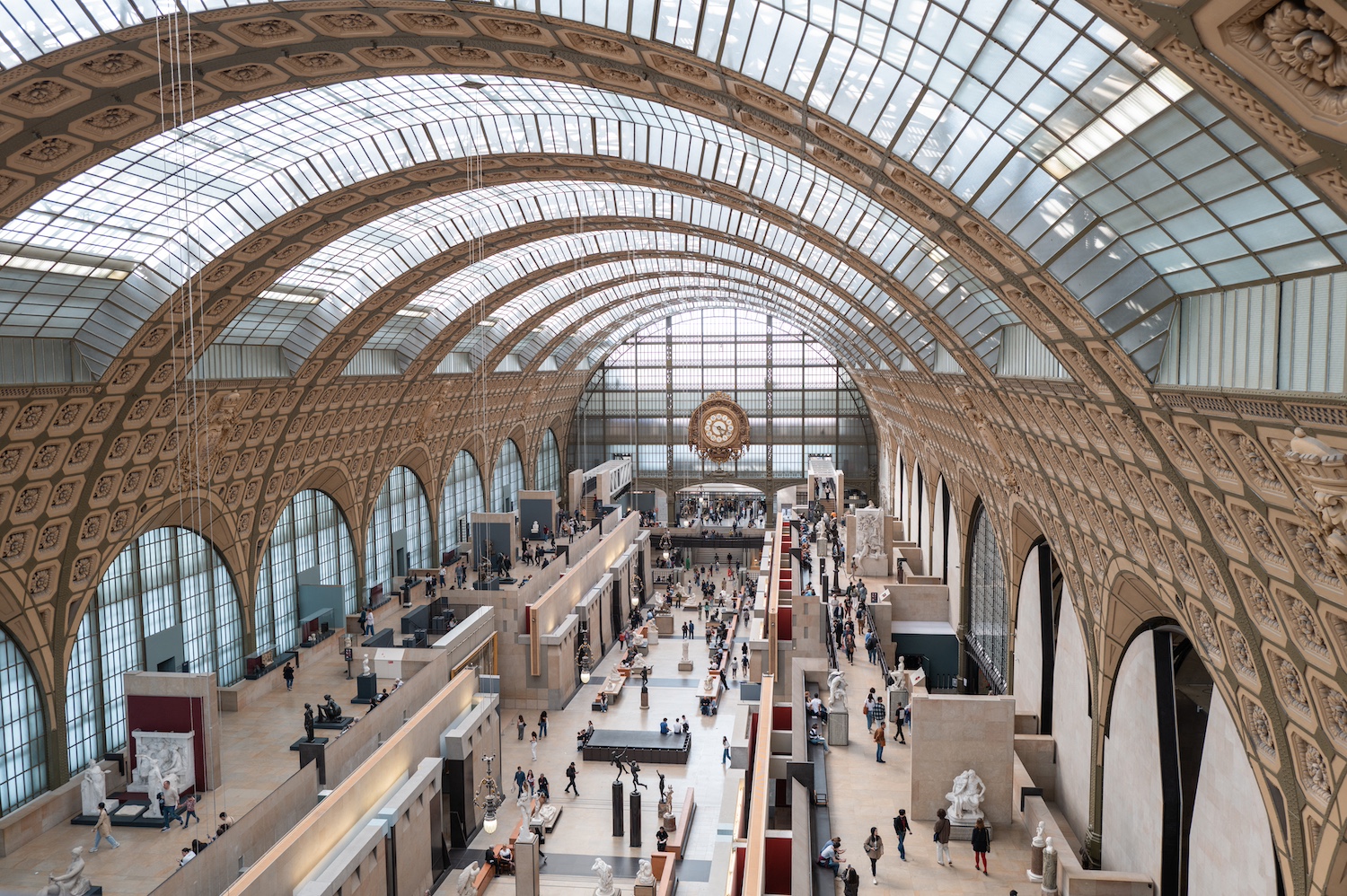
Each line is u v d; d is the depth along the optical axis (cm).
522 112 2852
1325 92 796
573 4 1633
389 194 3222
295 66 2123
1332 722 1376
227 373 3759
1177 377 1452
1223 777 1961
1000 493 3366
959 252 1889
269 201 3003
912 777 2502
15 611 2989
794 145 1898
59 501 3067
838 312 4522
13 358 2847
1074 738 2847
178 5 1770
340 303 4075
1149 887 2142
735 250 4659
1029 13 1164
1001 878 2195
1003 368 2467
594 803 3959
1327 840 1462
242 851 2589
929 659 4697
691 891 3238
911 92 1491
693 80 1762
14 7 1752
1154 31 859
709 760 4406
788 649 3925
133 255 2958
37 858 2761
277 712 3897
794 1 1494
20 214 2408
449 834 3531
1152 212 1323
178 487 3644
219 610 4153
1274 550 1339
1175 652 2227
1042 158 1417
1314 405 1071
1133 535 1941
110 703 3466
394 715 3525
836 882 2136
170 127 2300
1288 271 1181
